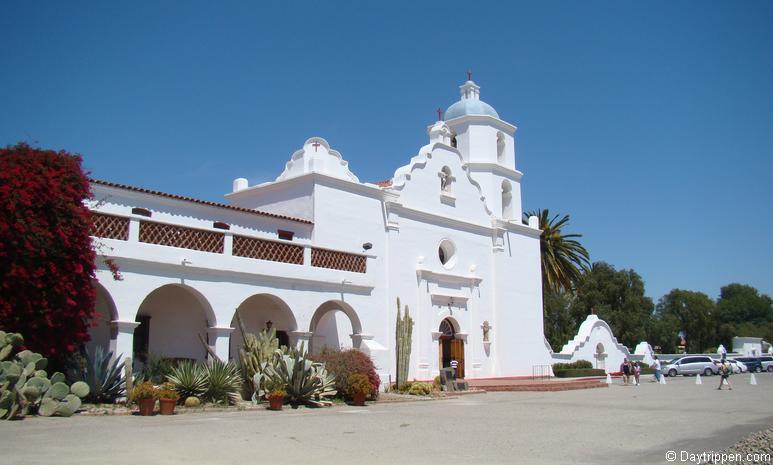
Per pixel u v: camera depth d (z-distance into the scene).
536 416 18.30
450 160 33.94
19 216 15.34
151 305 22.25
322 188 26.91
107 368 17.19
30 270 15.32
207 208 23.95
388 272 29.08
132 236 18.89
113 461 9.41
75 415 14.94
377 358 25.84
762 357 61.44
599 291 74.38
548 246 49.59
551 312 73.44
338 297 25.03
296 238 26.02
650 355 55.84
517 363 36.16
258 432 13.23
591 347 44.69
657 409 21.05
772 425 16.44
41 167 16.23
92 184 21.09
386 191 29.47
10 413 13.80
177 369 18.66
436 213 32.25
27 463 9.00
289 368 19.42
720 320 106.69
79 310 16.23
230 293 21.30
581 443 12.85
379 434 13.65
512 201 38.69
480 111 38.47
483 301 34.72
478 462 10.41
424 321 30.59
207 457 10.12
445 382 27.59
